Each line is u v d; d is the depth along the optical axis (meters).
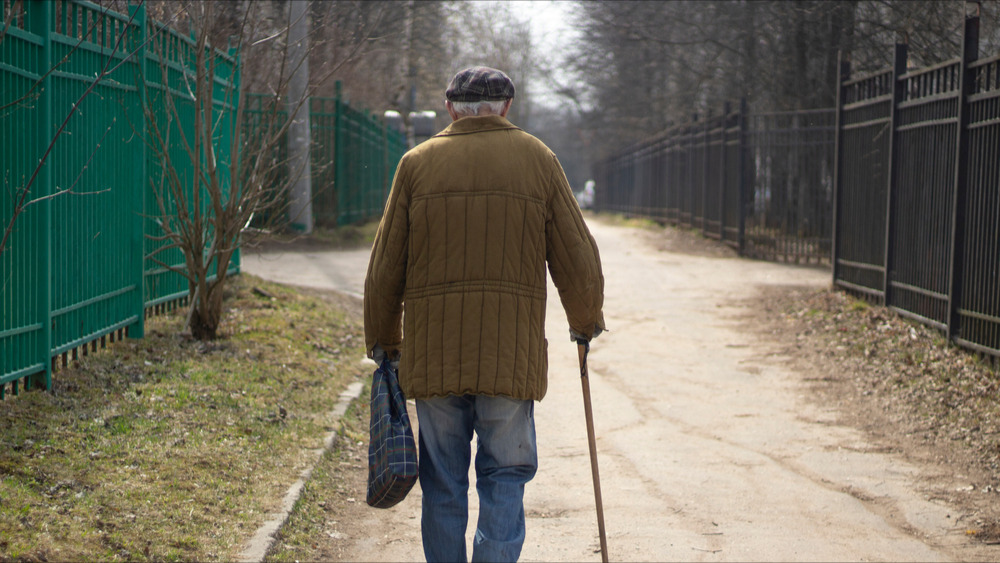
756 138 16.66
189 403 5.45
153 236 7.25
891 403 6.77
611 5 20.30
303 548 4.14
